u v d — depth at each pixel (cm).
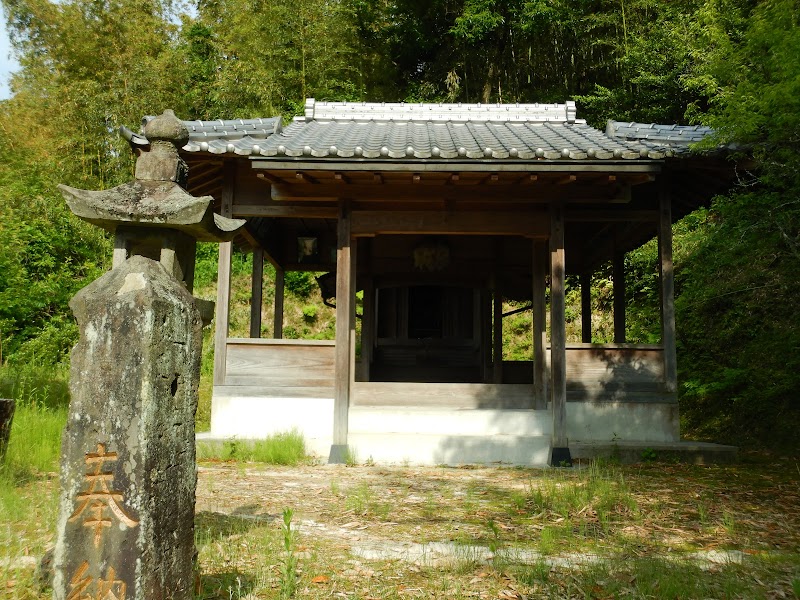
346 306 870
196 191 1019
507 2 2041
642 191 938
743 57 756
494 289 1229
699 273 1065
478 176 815
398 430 889
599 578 381
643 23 1900
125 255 318
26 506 495
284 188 872
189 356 290
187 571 279
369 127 1064
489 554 430
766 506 580
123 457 254
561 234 862
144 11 2422
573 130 1027
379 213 884
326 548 437
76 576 249
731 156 789
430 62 2369
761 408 1042
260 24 2259
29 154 2041
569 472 768
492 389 914
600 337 1808
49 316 1491
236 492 617
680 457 838
